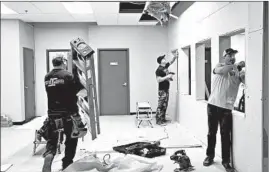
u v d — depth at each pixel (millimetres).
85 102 3240
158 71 6238
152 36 7570
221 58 3773
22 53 6453
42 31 7137
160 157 3979
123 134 5285
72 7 5480
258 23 2703
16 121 6348
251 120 2879
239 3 3135
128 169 3289
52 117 3150
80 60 3131
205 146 4395
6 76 6316
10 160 3871
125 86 7633
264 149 2666
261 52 2656
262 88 2650
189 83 5941
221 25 3682
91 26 7406
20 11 5512
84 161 3166
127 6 5711
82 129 3264
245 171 3041
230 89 3361
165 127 5918
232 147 3361
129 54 7570
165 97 6258
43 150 4312
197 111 4832
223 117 3381
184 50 5953
